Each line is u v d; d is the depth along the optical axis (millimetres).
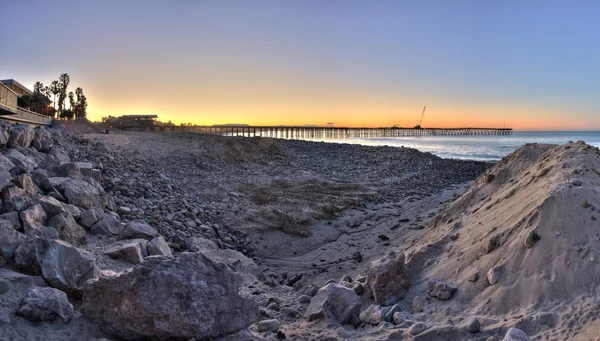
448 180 29266
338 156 36562
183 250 11188
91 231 9664
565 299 5289
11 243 6418
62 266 6234
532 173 9812
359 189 22656
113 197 14117
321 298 6836
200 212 15516
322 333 5953
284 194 19594
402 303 6777
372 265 7246
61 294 5449
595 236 5793
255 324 6570
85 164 14266
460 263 7129
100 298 5402
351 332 5988
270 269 12297
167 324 5008
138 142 27016
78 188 11070
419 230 14375
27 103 40312
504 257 6391
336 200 19469
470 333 5250
